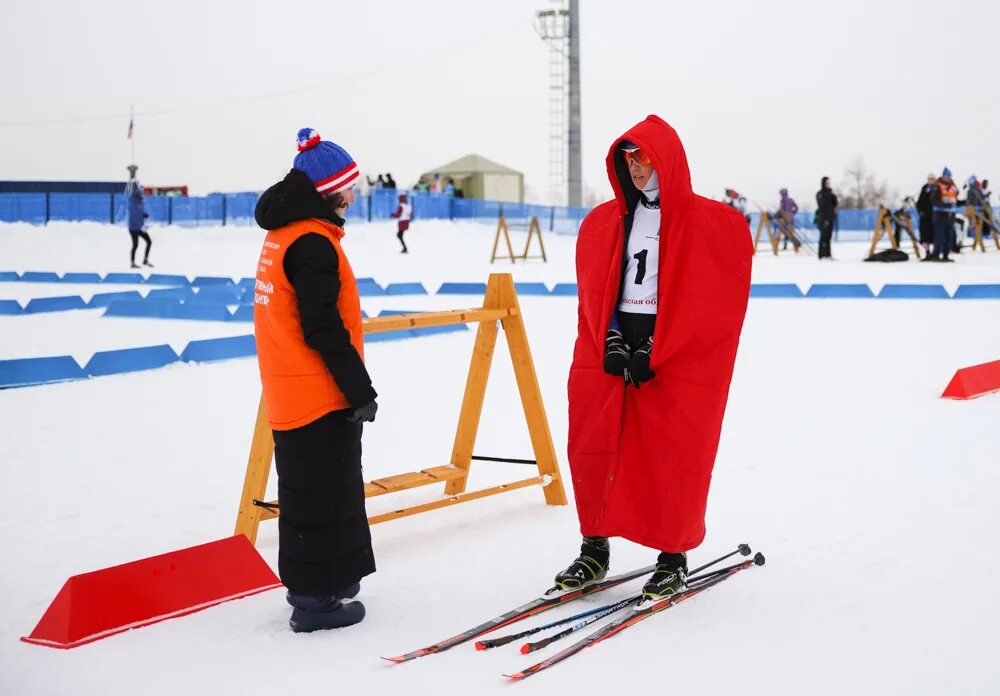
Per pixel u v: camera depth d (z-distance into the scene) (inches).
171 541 162.9
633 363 133.4
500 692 109.8
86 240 1096.2
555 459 184.9
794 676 113.4
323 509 125.6
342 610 128.9
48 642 123.0
